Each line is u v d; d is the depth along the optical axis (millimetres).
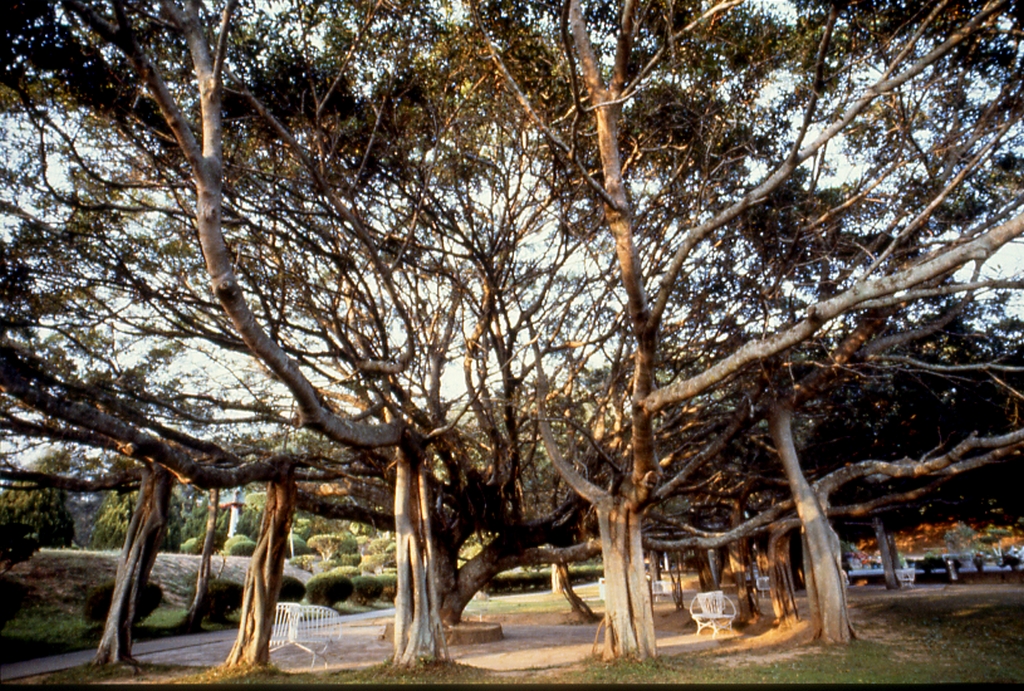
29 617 16234
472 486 14461
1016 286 7453
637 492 10969
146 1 7945
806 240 11820
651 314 8203
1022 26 8984
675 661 10844
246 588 11109
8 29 7656
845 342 12719
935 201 9398
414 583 11031
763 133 11070
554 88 9914
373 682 9188
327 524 41500
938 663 10125
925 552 49938
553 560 15172
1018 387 14203
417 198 10266
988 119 10320
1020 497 16625
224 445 13352
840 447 17438
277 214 9945
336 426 8008
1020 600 17469
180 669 11445
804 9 9680
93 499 39156
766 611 21125
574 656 12609
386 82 9852
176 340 11609
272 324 9930
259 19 9086
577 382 15750
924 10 9102
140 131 9375
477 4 8555
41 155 8195
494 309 12164
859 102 7793
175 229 10281
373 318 10727
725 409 15312
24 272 9219
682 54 9688
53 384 9219
